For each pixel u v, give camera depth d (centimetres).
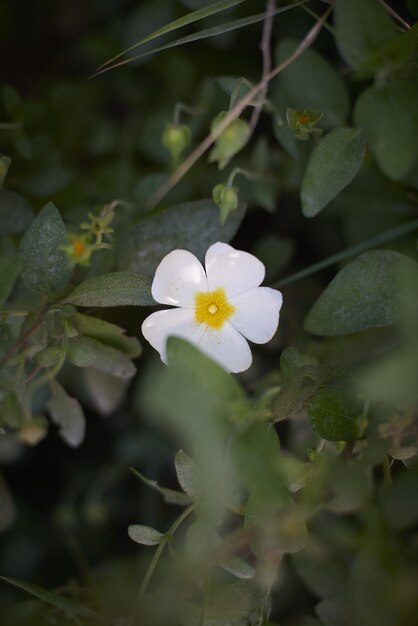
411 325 35
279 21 48
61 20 54
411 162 40
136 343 39
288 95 43
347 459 39
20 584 38
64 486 51
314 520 41
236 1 39
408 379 34
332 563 40
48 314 38
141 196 46
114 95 53
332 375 37
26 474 51
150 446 49
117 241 41
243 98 40
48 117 50
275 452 34
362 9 39
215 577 40
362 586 38
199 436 33
